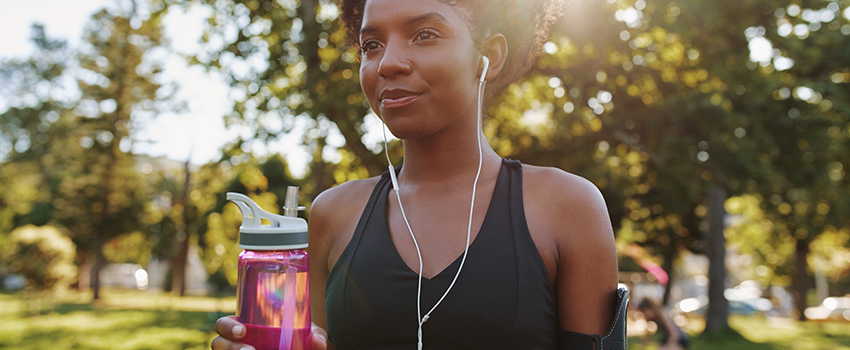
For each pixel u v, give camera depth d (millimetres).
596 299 1035
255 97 11430
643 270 24750
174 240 32469
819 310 29938
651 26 12266
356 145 10211
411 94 993
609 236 1056
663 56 13398
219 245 31328
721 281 18328
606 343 1019
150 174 32219
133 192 30031
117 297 30625
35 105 35219
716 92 12406
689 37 12008
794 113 13820
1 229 32188
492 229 1031
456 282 995
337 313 1091
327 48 11242
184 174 32500
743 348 14531
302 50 11062
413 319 1007
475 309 978
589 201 1049
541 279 1007
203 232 31312
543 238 1035
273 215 888
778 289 45281
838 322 28609
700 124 12359
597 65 12742
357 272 1076
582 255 1032
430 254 1042
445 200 1092
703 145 12727
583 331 1029
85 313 19844
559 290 1057
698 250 24672
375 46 1043
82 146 29594
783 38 13359
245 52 11852
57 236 20844
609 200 17094
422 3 997
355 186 1257
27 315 18891
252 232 865
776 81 13078
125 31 28641
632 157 15266
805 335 18297
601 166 14141
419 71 986
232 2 12258
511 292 984
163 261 45062
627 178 15312
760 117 13312
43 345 12523
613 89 13133
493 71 1098
